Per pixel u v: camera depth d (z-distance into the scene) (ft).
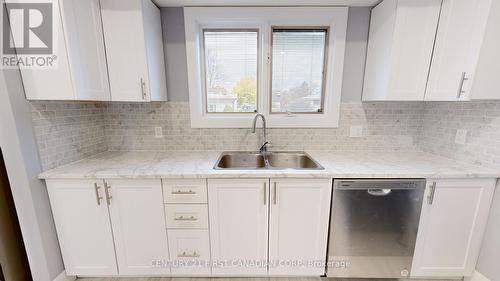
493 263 4.58
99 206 4.59
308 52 6.02
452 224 4.65
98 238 4.77
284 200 4.64
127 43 4.77
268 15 5.55
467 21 4.17
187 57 5.77
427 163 5.06
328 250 4.85
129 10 4.63
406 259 4.83
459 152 5.17
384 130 6.23
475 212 4.59
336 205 4.58
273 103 6.29
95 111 5.88
